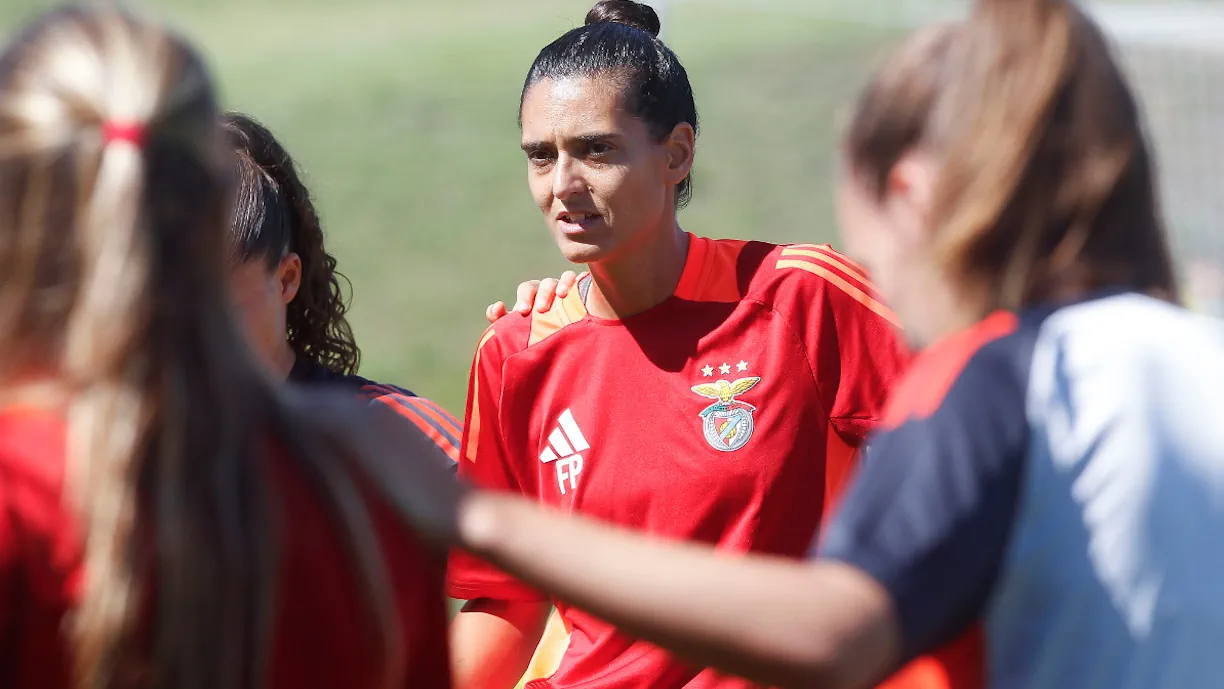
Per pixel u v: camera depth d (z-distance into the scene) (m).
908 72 4.62
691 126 8.38
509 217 42.75
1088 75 4.47
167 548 3.86
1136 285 4.56
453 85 56.81
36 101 3.96
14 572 3.81
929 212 4.51
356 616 4.30
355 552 4.29
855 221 4.80
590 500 8.42
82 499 3.83
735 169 45.00
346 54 63.41
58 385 3.97
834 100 50.62
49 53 4.05
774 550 8.23
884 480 4.27
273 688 4.16
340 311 8.95
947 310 4.64
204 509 3.93
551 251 40.00
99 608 3.78
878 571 4.11
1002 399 4.26
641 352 8.39
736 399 8.23
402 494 4.41
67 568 3.84
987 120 4.41
